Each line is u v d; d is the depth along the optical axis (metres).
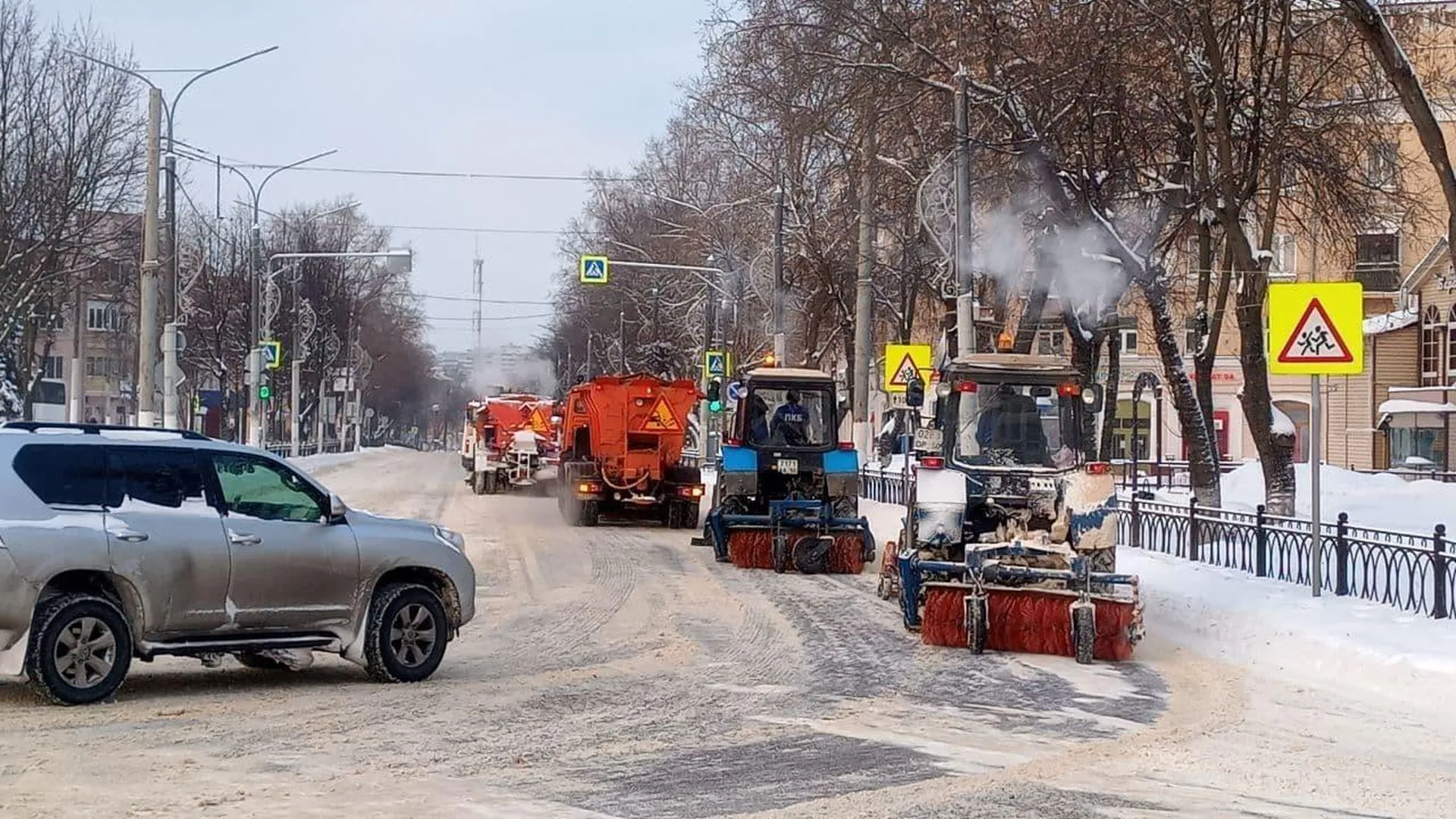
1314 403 16.33
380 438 119.38
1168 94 27.73
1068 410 16.47
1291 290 16.28
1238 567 19.64
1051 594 14.76
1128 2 24.92
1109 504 15.27
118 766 8.94
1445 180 17.56
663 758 9.51
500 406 43.03
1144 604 17.38
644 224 69.94
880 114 30.89
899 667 13.77
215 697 11.60
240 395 68.44
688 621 16.81
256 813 7.77
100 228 48.00
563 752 9.66
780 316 39.12
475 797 8.29
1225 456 58.88
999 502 16.14
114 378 96.81
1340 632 13.95
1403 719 11.44
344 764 9.14
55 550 10.69
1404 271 54.75
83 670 10.91
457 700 11.63
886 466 40.72
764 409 24.84
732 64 37.22
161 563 11.12
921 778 8.99
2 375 56.31
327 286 79.56
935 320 53.34
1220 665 14.22
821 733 10.46
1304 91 28.47
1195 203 27.20
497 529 30.31
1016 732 10.70
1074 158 28.67
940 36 29.12
